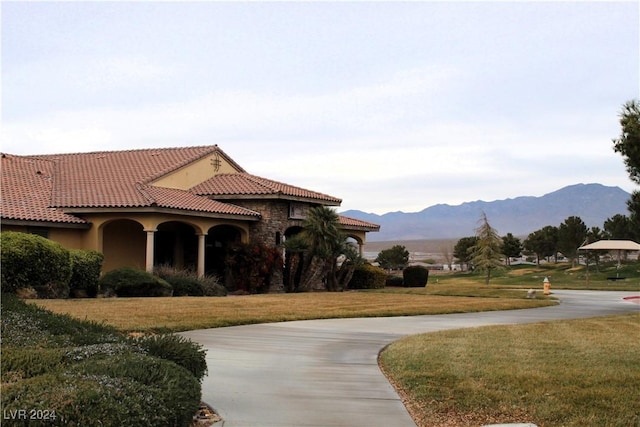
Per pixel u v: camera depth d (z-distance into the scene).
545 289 35.00
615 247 48.00
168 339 8.71
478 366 10.90
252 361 11.82
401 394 9.38
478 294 33.88
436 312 22.75
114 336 9.50
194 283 27.81
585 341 14.45
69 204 28.95
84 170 34.62
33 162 34.47
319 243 34.38
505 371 10.46
